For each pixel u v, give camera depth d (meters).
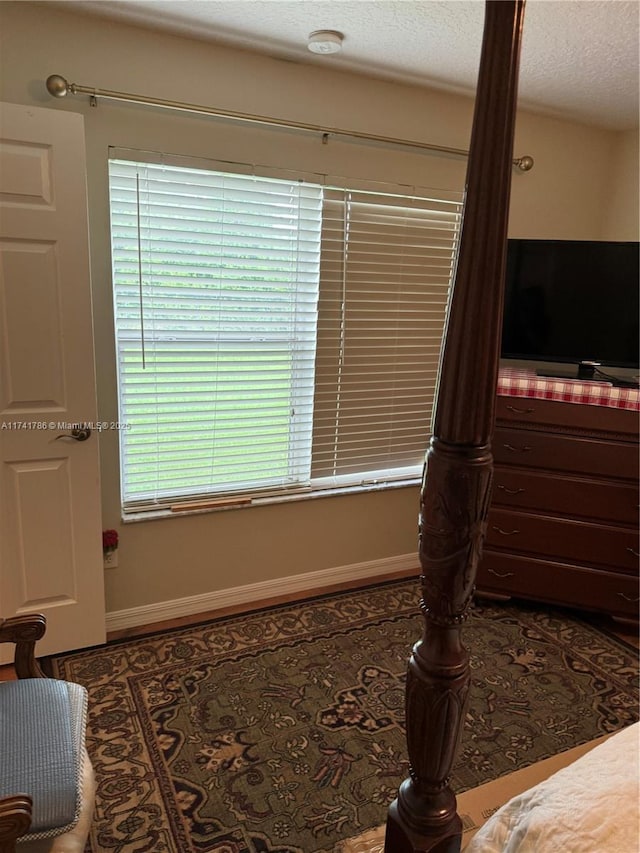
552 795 0.91
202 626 2.58
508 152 0.75
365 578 3.10
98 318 2.28
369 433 2.99
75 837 1.21
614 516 2.54
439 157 2.79
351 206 2.64
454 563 0.87
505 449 2.63
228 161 2.35
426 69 2.43
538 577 2.69
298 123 2.41
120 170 2.21
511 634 2.58
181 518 2.58
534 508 2.65
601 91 2.58
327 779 1.77
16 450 2.10
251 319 2.58
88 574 2.31
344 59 2.35
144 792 1.70
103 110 2.12
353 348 2.83
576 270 2.67
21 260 1.98
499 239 0.76
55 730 1.29
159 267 2.36
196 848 1.54
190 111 2.21
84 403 2.16
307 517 2.88
